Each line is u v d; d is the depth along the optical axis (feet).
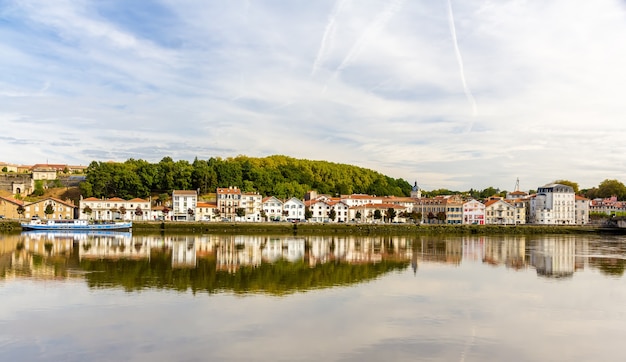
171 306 181.16
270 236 554.05
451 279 248.11
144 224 620.49
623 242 535.19
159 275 248.73
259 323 161.58
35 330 152.35
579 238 613.52
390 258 335.06
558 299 204.44
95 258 312.91
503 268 292.40
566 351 142.82
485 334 155.63
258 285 224.33
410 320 168.35
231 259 318.04
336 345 142.51
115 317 166.50
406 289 219.41
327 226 649.20
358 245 440.45
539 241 539.70
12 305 180.86
